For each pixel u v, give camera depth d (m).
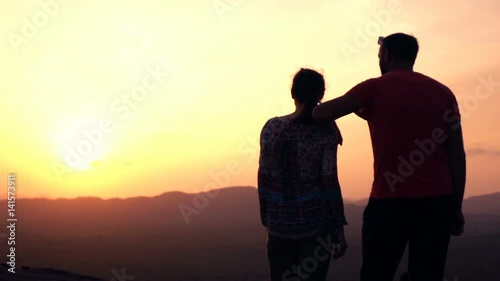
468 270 83.75
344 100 4.32
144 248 141.25
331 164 4.56
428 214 4.25
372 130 4.34
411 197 4.22
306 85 4.55
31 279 7.30
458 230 4.38
